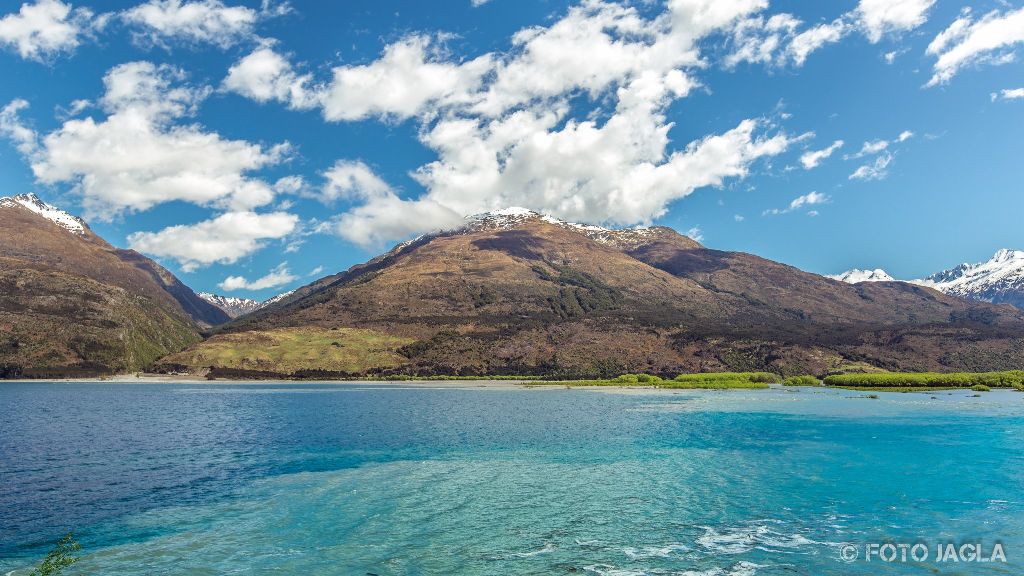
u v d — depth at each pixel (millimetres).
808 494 43812
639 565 30094
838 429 78062
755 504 41125
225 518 38500
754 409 106875
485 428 82938
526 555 31531
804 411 102500
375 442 70312
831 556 31266
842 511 39406
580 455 60406
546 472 52031
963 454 59250
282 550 32562
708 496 43344
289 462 57844
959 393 145750
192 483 48688
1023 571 29234
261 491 45688
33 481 49781
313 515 38969
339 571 29594
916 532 34938
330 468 54531
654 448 64312
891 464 54531
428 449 64688
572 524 36750
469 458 59125
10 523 37719
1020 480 47938
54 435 79188
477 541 33719
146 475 52094
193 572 29625
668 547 32625
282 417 101750
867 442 66875
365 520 37812
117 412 113562
